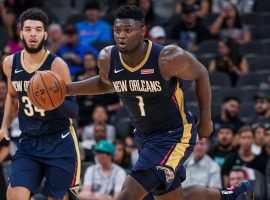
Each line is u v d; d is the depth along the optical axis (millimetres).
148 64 6715
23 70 7387
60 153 7426
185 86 13977
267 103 13172
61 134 7461
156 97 6801
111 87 7172
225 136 11727
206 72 6891
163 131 6988
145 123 6984
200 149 10836
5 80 11984
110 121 13344
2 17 16344
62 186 7449
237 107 12930
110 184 10930
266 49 15961
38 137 7438
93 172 11000
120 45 6641
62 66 7406
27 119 7422
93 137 12523
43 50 7422
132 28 6609
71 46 15031
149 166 6844
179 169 7148
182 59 6691
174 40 15648
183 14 16062
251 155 11273
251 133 11219
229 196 7512
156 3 18250
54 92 6965
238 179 10445
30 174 7332
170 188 7125
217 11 17469
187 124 7031
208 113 6969
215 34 16219
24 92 7398
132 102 6914
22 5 16688
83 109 13398
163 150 6914
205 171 10883
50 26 15281
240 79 14664
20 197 7199
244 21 17000
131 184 6797
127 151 11930
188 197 7324
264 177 11055
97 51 15234
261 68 15312
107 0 17500
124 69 6785
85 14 16516
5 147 10172
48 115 7332
